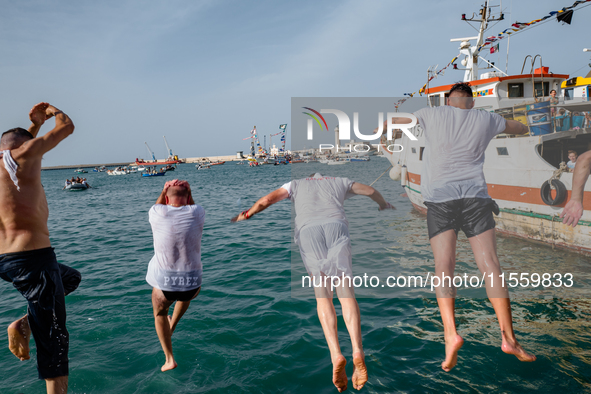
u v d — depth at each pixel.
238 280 6.09
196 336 4.06
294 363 3.46
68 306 5.11
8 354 3.87
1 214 2.45
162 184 43.16
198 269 2.96
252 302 5.03
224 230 10.89
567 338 3.35
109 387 3.20
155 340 4.02
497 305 2.26
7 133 2.56
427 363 3.30
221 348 3.79
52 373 2.54
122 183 48.28
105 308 5.00
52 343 2.56
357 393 2.96
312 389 3.07
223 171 76.31
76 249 9.22
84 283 6.24
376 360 3.40
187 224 2.85
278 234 9.95
